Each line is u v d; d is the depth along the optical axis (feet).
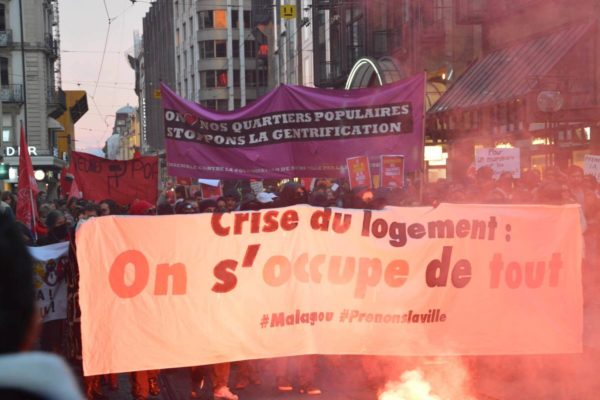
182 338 20.80
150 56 350.64
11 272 3.47
